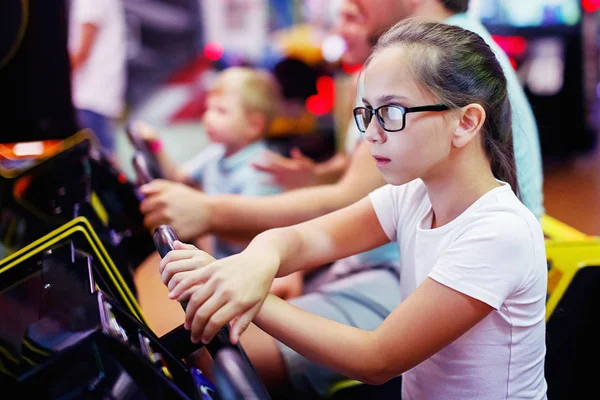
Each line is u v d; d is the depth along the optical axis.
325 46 4.22
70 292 0.84
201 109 4.34
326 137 4.21
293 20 4.42
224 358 0.76
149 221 1.46
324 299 1.49
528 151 1.30
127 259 1.35
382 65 0.86
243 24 4.38
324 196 1.49
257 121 2.53
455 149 0.90
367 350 0.85
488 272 0.86
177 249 0.89
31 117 2.25
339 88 4.13
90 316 0.75
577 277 1.29
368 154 1.48
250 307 0.82
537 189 1.37
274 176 2.03
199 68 4.35
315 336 0.86
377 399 1.36
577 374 1.31
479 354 0.93
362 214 1.06
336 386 1.35
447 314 0.86
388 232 1.07
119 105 3.71
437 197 0.94
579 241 1.41
